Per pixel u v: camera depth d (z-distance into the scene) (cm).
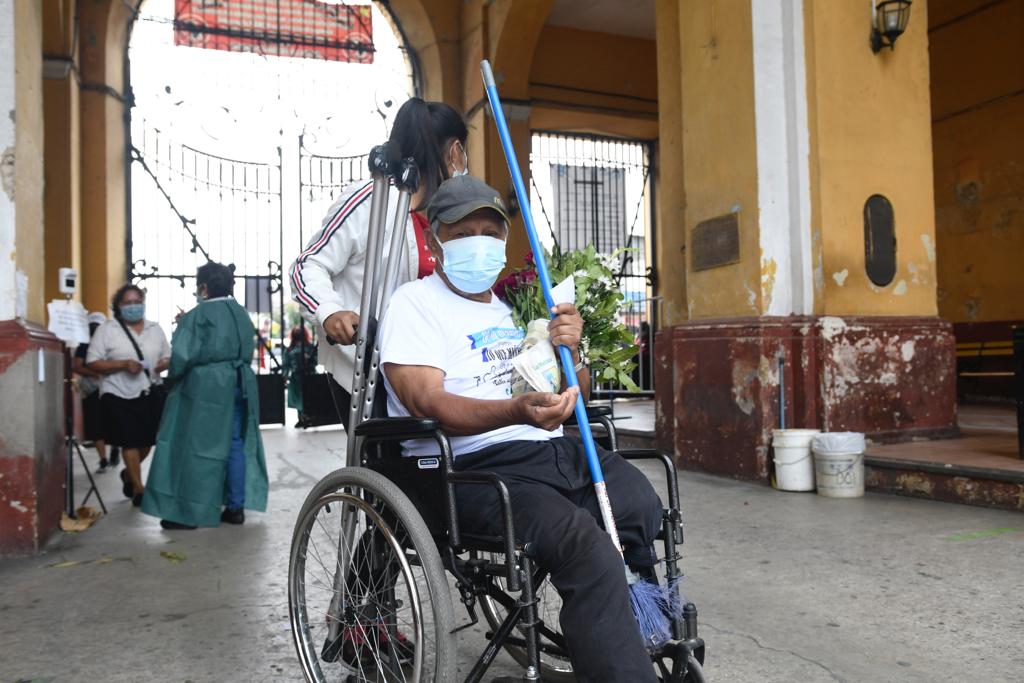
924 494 510
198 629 301
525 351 197
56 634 297
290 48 1269
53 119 1018
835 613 299
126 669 262
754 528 439
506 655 270
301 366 1125
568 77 1312
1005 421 794
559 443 211
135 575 378
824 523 447
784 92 609
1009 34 1052
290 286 240
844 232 604
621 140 1453
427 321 207
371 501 216
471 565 189
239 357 502
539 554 177
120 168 1154
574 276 215
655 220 1464
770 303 600
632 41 1359
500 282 230
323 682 226
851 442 523
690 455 652
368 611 229
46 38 1011
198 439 484
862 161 614
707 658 259
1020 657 254
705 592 328
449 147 253
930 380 626
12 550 414
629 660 161
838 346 588
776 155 605
